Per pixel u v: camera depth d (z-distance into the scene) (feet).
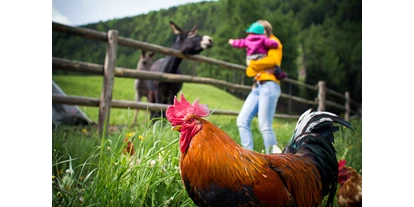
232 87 26.43
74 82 64.34
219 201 6.65
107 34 17.58
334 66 72.64
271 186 6.74
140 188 8.16
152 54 35.91
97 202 7.62
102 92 17.39
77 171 11.32
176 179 8.84
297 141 8.81
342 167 11.35
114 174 8.17
